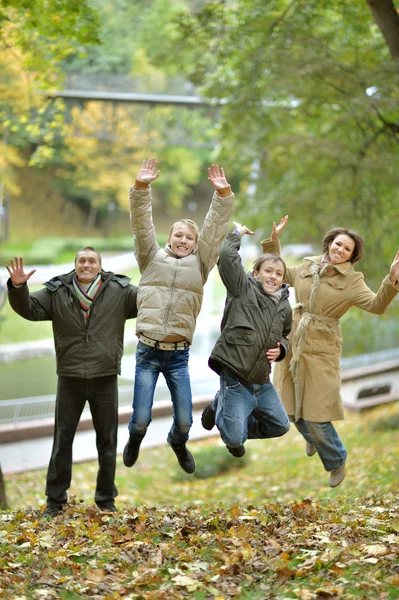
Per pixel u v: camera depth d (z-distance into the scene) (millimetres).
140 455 14555
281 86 12891
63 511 6492
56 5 10477
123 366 21266
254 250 37438
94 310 6246
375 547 4898
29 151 50938
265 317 5684
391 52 11477
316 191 14430
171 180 56812
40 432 15109
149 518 6180
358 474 11789
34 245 47344
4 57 15430
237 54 14070
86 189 56312
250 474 13430
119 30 41312
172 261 5715
